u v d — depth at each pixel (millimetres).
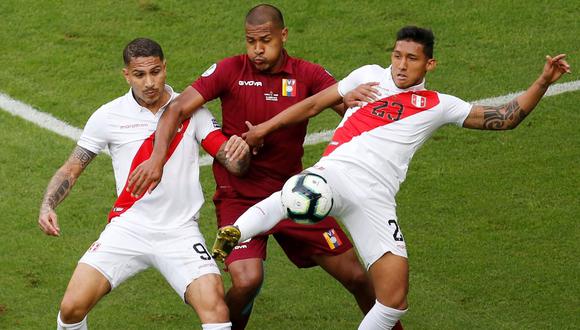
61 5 40000
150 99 21406
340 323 24641
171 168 21500
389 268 21125
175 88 35562
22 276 26062
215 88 22547
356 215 21266
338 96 22141
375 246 21188
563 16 39656
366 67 22203
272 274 26766
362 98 21531
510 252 27484
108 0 40250
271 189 23062
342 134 21703
